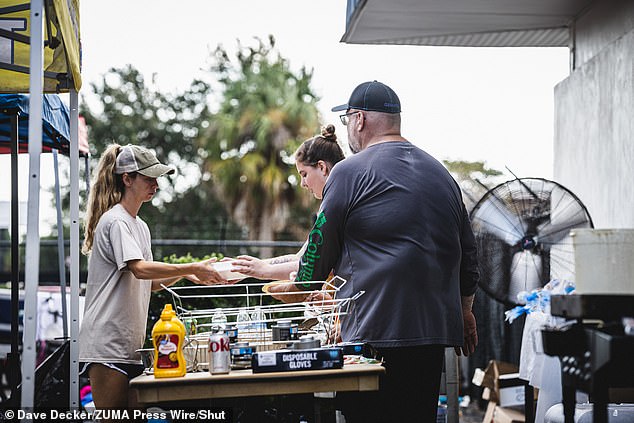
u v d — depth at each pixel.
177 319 2.94
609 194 5.02
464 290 3.79
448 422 4.41
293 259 4.45
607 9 5.20
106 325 3.73
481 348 7.59
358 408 3.39
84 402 6.00
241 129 20.34
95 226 3.94
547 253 3.98
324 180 4.33
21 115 4.94
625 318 2.51
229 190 19.53
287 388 2.88
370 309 3.32
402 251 3.34
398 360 3.33
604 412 2.39
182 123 25.39
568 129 5.84
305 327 3.70
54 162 6.15
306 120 20.16
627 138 4.71
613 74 4.94
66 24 3.85
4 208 8.16
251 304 6.05
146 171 3.89
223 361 2.92
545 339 2.65
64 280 5.90
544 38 6.28
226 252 14.42
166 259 7.12
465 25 5.84
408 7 5.31
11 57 3.89
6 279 12.87
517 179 4.02
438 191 3.50
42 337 7.52
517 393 5.67
